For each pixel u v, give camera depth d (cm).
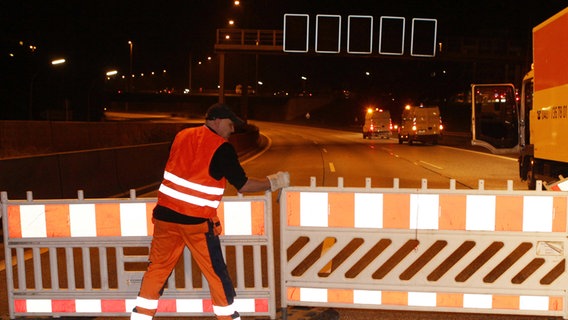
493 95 1249
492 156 2512
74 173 1188
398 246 474
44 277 636
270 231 473
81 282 612
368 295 482
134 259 488
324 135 6119
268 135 6303
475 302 474
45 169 1087
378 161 2325
